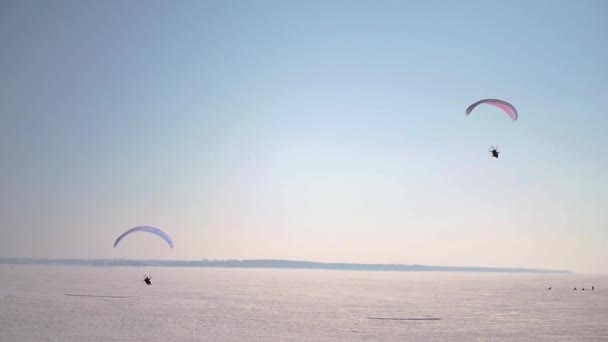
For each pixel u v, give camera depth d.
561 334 32.38
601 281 184.38
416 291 86.31
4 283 89.19
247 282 118.56
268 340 29.17
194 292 75.00
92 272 184.88
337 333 32.19
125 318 39.03
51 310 44.31
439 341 29.27
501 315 44.25
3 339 28.50
